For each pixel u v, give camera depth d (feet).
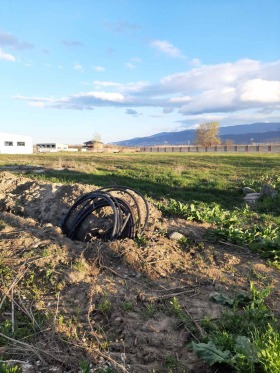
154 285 15.57
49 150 273.75
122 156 131.23
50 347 11.30
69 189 26.73
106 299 13.98
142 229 20.62
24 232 19.72
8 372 9.94
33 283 15.11
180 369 10.61
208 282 16.08
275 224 27.50
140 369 10.59
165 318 13.16
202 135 264.72
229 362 9.98
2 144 170.71
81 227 22.41
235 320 12.66
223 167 75.10
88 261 17.10
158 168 71.26
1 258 16.87
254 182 49.01
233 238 21.27
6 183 30.91
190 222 24.35
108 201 21.25
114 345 11.58
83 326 12.42
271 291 15.58
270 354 9.75
